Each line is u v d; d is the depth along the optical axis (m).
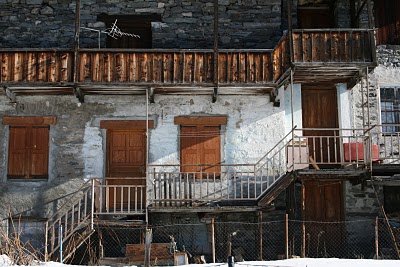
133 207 14.22
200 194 13.22
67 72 13.59
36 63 13.59
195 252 13.80
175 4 15.04
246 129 14.37
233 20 14.97
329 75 14.05
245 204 13.78
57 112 14.38
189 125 14.42
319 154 14.68
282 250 13.80
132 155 14.41
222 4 15.02
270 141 14.31
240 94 14.45
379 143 14.56
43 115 14.36
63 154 14.25
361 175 12.86
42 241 13.88
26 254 12.32
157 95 14.46
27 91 14.10
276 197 13.28
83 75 13.57
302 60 13.30
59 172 14.17
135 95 14.46
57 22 14.98
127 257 12.60
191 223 13.91
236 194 14.02
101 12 15.02
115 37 15.13
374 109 14.68
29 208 14.03
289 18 13.44
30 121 14.31
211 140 14.37
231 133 14.36
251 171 14.07
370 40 13.41
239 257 13.43
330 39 13.41
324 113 14.80
